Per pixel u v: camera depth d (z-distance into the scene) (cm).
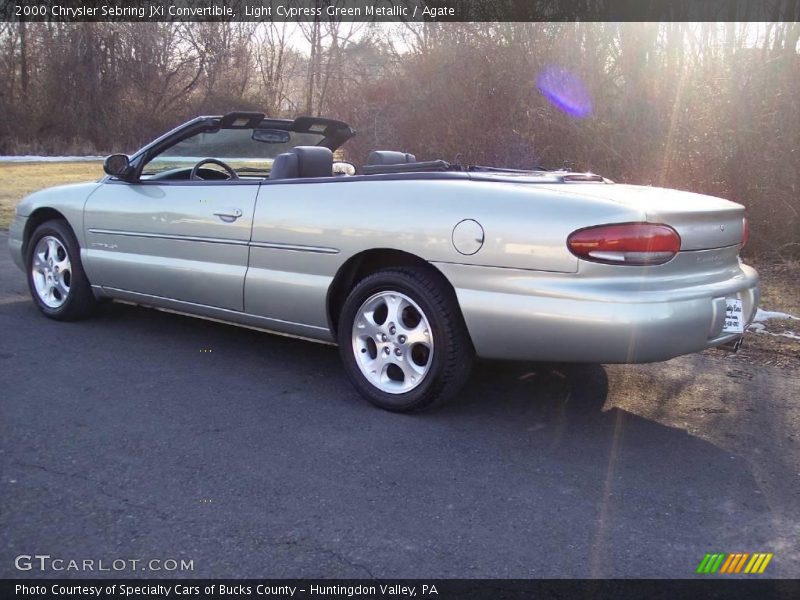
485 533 275
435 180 385
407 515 287
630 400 425
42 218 577
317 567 251
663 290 341
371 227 390
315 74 2155
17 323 553
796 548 271
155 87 3438
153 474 314
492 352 365
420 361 390
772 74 812
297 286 421
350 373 407
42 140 3334
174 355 486
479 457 341
